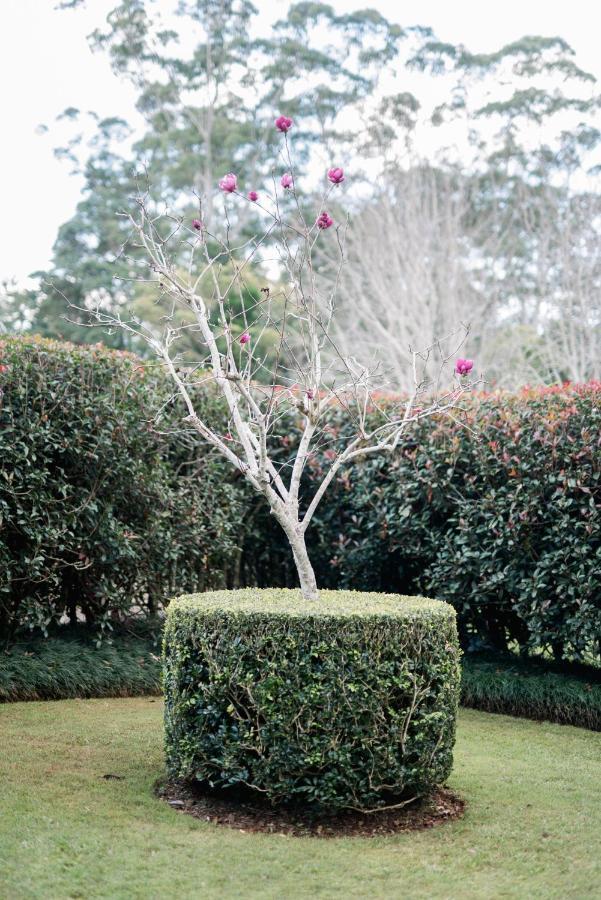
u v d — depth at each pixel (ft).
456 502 22.20
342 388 15.26
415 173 71.72
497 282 70.85
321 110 82.74
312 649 12.46
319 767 12.48
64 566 22.21
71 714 18.86
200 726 13.19
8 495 20.34
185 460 24.88
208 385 25.50
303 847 12.00
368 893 10.73
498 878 11.23
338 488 25.55
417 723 12.83
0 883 10.65
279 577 27.89
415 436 23.59
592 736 18.70
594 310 59.26
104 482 21.79
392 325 58.65
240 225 80.12
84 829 12.32
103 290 77.10
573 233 64.23
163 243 16.28
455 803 13.96
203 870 11.19
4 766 14.94
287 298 15.30
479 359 54.80
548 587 20.38
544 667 21.98
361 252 64.75
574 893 10.80
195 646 13.24
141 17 83.87
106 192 85.71
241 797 13.56
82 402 21.56
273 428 26.78
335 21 84.99
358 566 24.90
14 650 20.85
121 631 23.73
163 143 83.71
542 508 20.84
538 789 14.73
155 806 13.32
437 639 13.07
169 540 23.34
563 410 20.75
